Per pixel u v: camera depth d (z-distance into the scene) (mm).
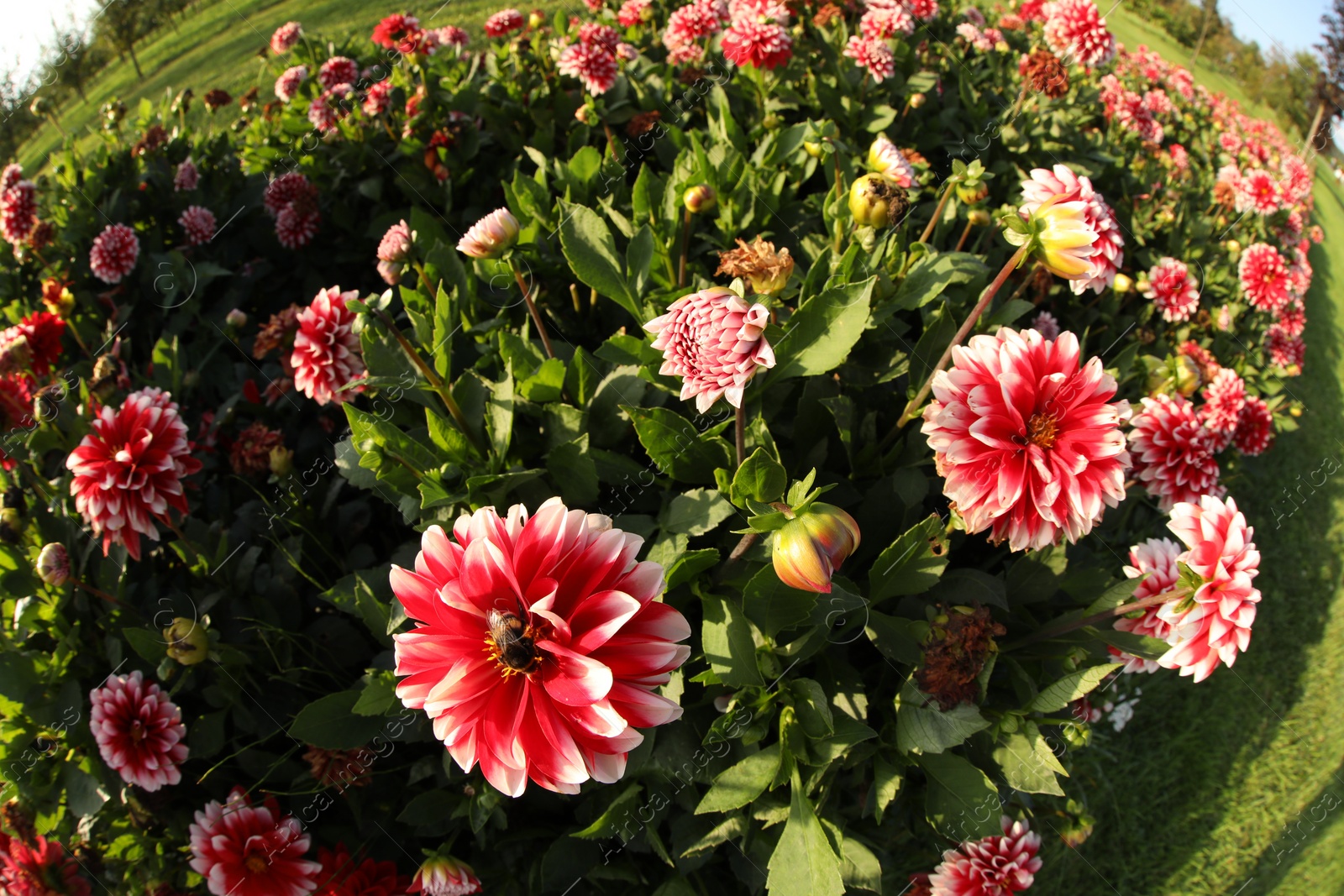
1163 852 956
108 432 641
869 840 745
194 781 685
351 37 1290
